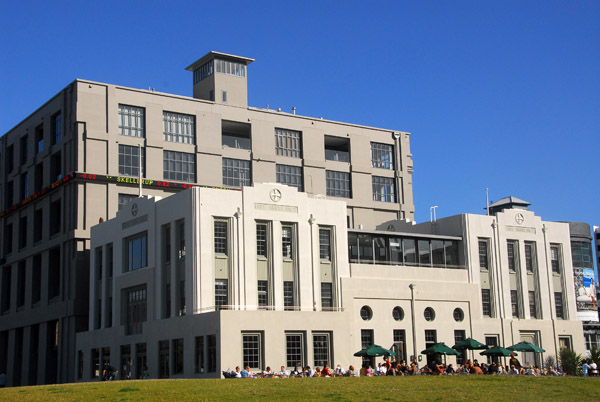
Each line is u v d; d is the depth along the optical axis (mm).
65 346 81750
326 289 66500
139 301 68312
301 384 39781
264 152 93875
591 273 112438
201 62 96375
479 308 72875
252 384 39812
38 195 90000
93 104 84938
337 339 62562
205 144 90250
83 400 33844
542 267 78125
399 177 103312
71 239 82188
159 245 65750
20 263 95438
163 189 86938
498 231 76125
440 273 72125
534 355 75188
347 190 99312
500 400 34594
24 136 97125
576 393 37031
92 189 83062
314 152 97375
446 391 36781
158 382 41562
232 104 94000
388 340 67562
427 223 78562
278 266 64188
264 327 59062
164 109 88812
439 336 70000
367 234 70125
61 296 83500
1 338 97938
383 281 68500
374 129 103062
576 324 78812
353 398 34156
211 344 58031
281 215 65250
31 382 89750
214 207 62625
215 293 61531
